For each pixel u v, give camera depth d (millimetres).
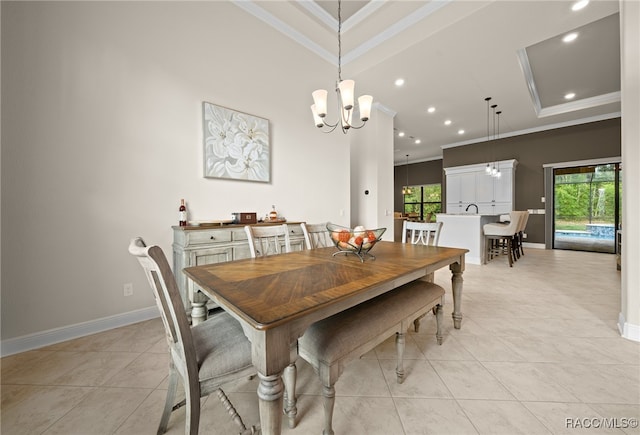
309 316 918
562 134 6027
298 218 3545
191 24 2529
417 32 2973
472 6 2586
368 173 5031
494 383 1450
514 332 2053
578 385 1421
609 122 5496
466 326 2166
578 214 5973
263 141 3080
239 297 975
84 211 2002
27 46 1776
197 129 2586
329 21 3041
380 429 1150
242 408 1294
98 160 2053
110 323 2107
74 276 1963
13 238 1751
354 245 1651
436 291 1767
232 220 2631
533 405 1284
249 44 2957
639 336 1871
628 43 1868
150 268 922
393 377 1515
